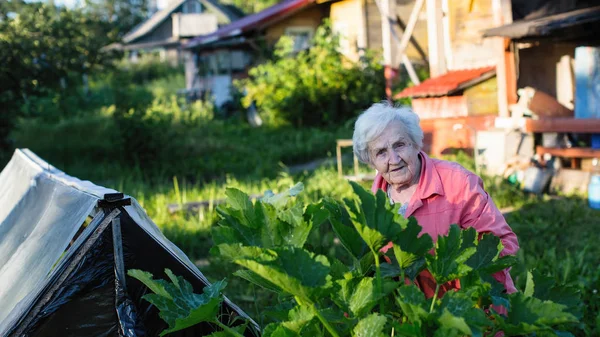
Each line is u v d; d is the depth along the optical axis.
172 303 2.21
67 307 2.48
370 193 1.97
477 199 2.95
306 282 1.86
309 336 2.10
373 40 21.45
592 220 8.64
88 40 17.50
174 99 25.80
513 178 11.15
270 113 21.05
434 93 12.98
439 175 3.01
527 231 8.05
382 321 1.88
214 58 27.45
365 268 2.24
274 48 23.47
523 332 1.90
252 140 18.86
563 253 6.92
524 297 1.92
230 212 2.12
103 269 2.54
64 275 2.47
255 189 11.20
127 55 44.00
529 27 10.38
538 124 11.11
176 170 15.02
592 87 10.45
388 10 16.58
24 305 2.45
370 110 3.06
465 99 12.77
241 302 5.59
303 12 23.64
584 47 10.45
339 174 11.82
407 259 2.10
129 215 2.59
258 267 1.84
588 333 4.48
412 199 3.01
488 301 2.18
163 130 16.95
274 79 20.83
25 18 15.89
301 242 2.10
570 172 10.51
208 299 2.25
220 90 27.23
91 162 16.59
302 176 12.76
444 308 1.84
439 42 14.39
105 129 21.27
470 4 14.14
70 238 2.63
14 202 4.00
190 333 2.73
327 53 20.34
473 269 2.11
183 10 40.78
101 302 2.53
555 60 12.83
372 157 3.07
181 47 28.75
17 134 20.64
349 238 2.17
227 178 13.16
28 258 2.88
